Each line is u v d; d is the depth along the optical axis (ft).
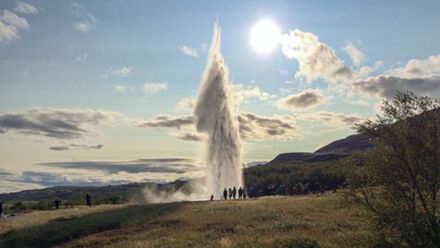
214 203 183.21
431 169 65.21
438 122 65.46
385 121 68.23
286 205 148.15
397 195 67.05
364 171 69.46
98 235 124.98
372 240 71.46
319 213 123.54
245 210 143.84
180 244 97.71
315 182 336.90
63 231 132.36
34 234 131.54
